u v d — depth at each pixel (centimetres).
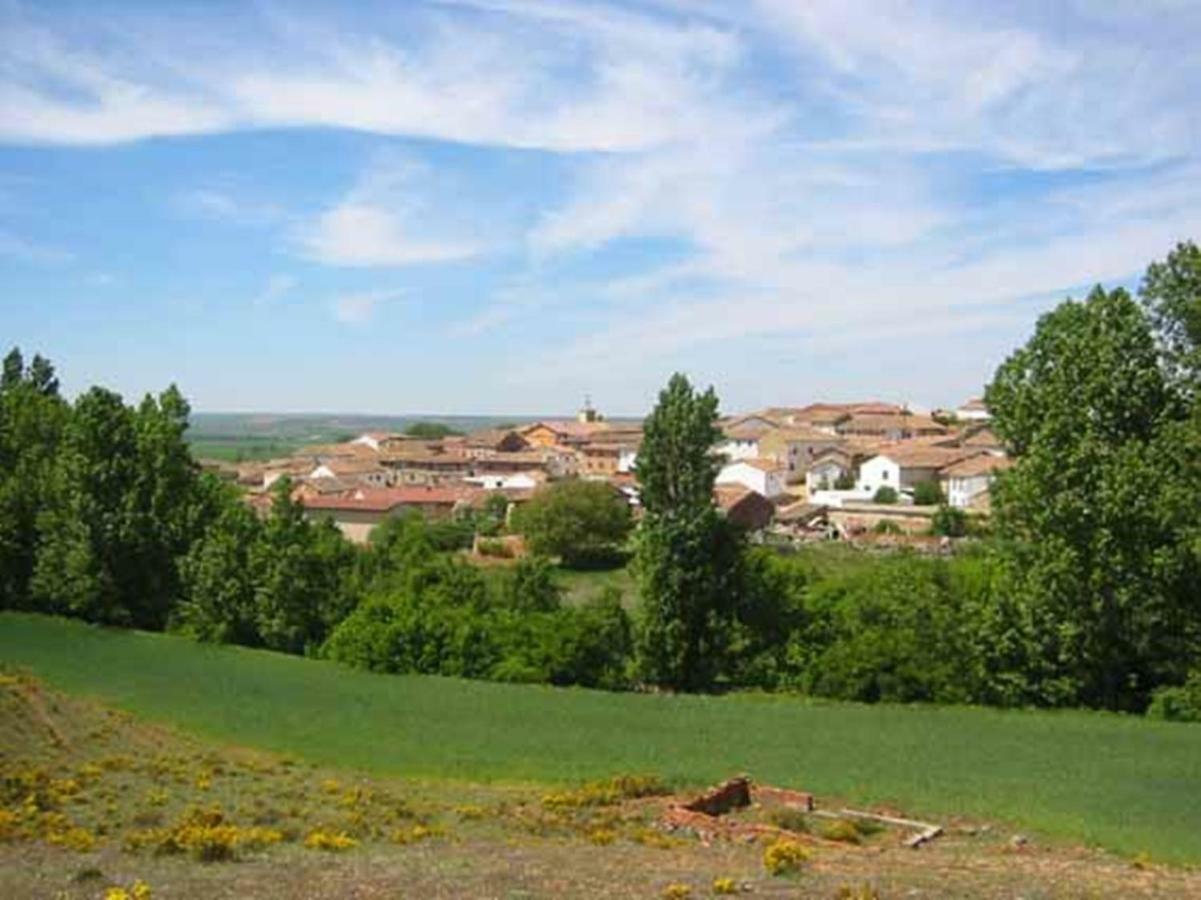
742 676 5125
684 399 5284
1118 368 4544
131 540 6362
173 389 6812
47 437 7188
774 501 12925
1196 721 4166
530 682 5025
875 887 1945
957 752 3603
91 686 4675
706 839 2522
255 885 1875
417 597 5734
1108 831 2694
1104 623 4450
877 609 5075
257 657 5488
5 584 6556
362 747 3719
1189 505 4128
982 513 10275
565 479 12156
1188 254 4491
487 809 2816
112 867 2030
